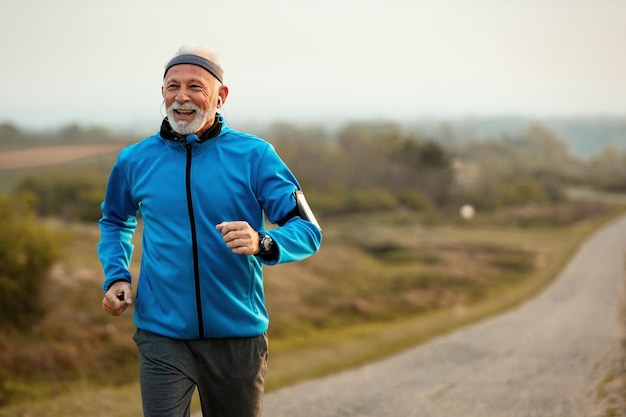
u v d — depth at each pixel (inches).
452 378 416.5
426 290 1289.4
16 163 1240.8
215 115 108.0
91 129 1433.3
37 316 571.2
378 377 430.3
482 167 4382.4
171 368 101.9
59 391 435.5
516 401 326.0
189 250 102.4
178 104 101.1
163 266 103.6
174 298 102.7
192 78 101.0
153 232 105.3
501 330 753.6
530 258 1945.1
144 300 105.2
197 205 103.0
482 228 2974.9
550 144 7052.2
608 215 3873.0
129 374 510.6
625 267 1760.6
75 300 670.5
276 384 396.8
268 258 96.7
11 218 584.4
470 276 1551.4
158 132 109.5
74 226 1174.3
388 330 801.6
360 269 1544.0
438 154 3686.0
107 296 105.6
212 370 104.2
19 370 468.4
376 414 300.0
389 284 1375.5
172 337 102.6
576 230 3117.6
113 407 311.3
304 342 674.8
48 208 1483.8
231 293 103.0
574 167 6589.6
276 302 970.1
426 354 560.1
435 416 294.2
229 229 92.4
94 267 847.7
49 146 1322.6
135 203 112.5
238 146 105.5
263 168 104.7
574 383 376.2
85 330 578.2
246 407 106.3
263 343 107.5
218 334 102.8
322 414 299.7
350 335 748.6
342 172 3454.7
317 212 2989.7
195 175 103.7
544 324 811.4
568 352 538.3
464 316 967.6
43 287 581.9
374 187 3410.4
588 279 1534.2
